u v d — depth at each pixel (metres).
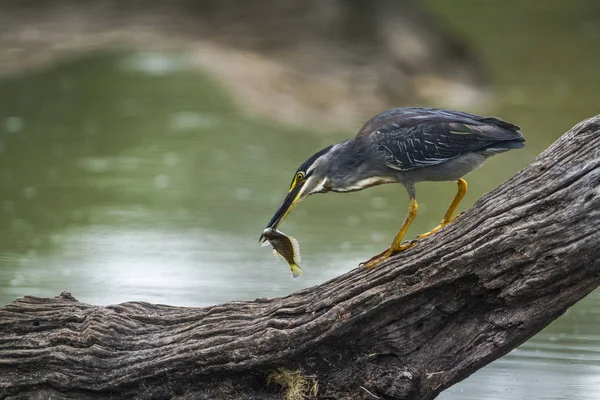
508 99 27.50
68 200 17.33
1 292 12.78
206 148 20.59
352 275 8.70
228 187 18.28
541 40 35.62
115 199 17.41
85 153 20.08
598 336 11.77
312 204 17.72
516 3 42.19
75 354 8.84
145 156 20.03
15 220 16.19
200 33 30.66
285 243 8.86
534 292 8.08
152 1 33.62
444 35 33.06
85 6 33.69
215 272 13.80
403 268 8.38
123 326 8.98
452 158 8.98
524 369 10.74
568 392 10.09
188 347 8.70
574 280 8.04
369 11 31.81
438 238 8.41
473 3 42.47
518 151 21.48
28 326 9.13
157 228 15.87
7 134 21.03
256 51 29.06
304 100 25.19
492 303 8.31
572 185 7.96
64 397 8.91
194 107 22.98
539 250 7.98
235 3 32.47
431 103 26.61
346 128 23.09
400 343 8.49
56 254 14.55
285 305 8.73
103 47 27.66
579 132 8.14
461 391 10.19
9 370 8.96
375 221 16.56
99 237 15.40
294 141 21.50
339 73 27.84
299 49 29.36
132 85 24.31
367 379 8.51
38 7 33.31
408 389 8.35
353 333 8.52
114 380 8.78
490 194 8.38
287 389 8.69
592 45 34.81
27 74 24.88
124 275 13.55
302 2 32.25
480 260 8.14
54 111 22.61
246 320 8.80
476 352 8.38
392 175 9.30
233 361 8.61
